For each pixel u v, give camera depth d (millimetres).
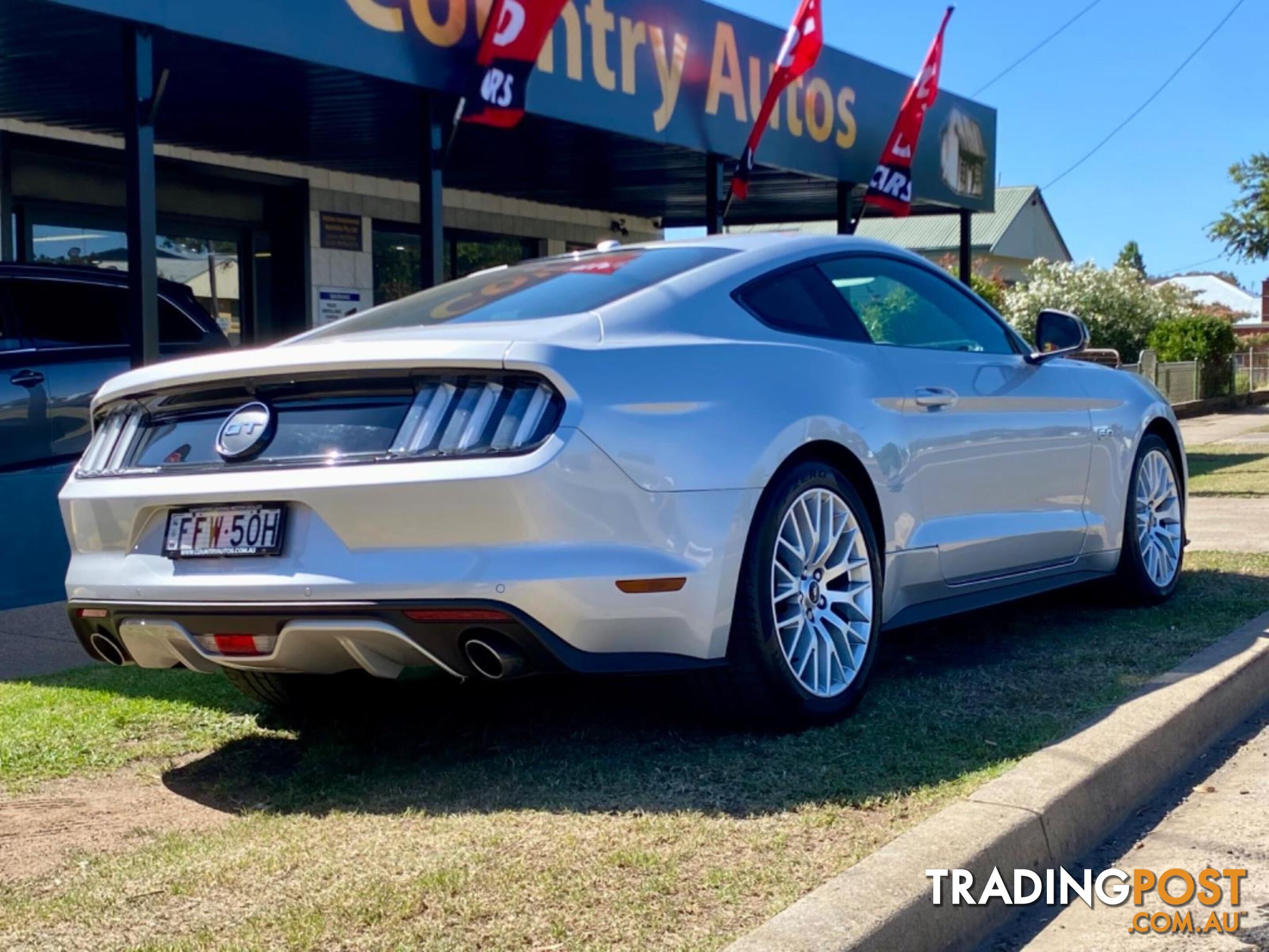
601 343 3637
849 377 4273
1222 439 19031
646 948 2570
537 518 3371
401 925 2703
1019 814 3211
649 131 9641
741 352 3945
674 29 9836
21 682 5219
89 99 8617
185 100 8523
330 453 3545
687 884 2863
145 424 4000
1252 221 28391
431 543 3424
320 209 11984
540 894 2832
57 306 7004
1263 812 3729
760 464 3775
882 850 2996
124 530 3873
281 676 4434
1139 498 5957
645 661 3613
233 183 11352
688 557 3602
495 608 3363
